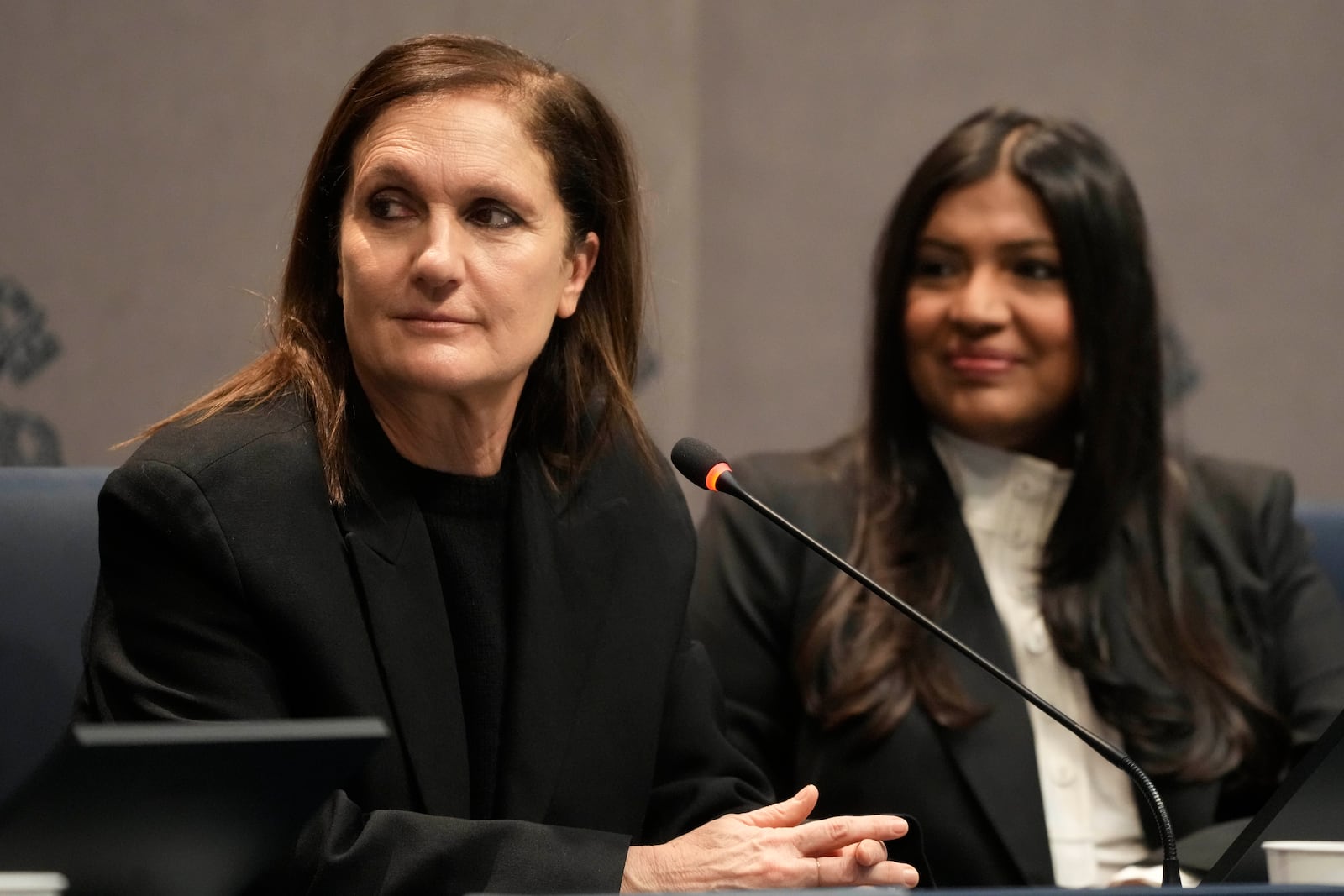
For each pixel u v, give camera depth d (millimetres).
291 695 6871
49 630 8062
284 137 13234
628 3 14711
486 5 14039
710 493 10609
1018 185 10109
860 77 15227
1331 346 15148
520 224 7176
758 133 15164
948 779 9430
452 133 7062
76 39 12844
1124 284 10141
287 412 7238
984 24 15195
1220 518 10641
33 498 8203
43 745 7953
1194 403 15031
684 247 15078
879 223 15180
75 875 4883
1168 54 15156
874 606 9789
